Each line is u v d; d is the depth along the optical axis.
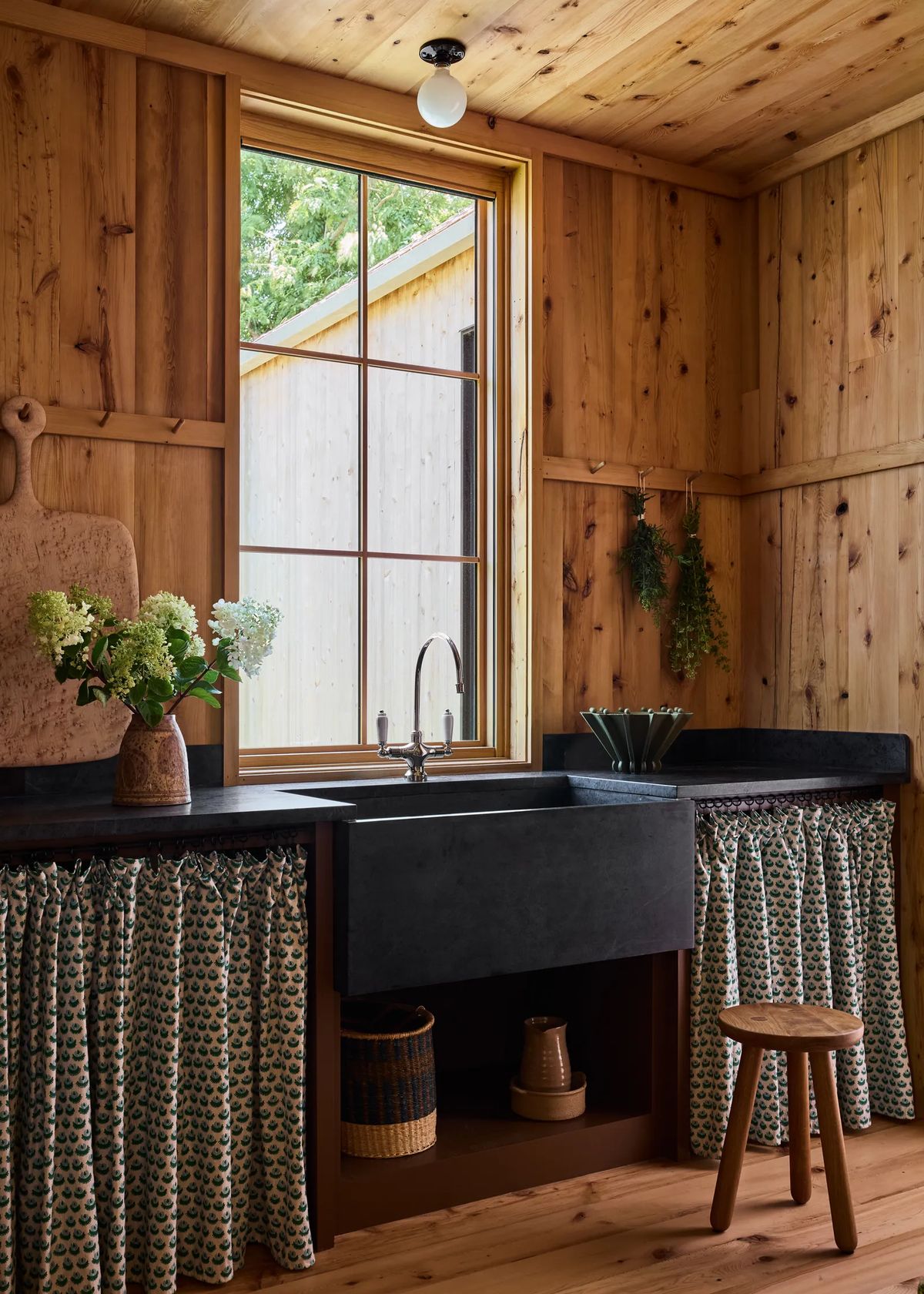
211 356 3.02
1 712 2.68
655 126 3.52
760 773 3.38
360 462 3.37
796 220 3.75
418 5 2.81
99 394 2.87
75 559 2.78
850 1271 2.35
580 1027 3.22
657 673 3.74
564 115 3.44
